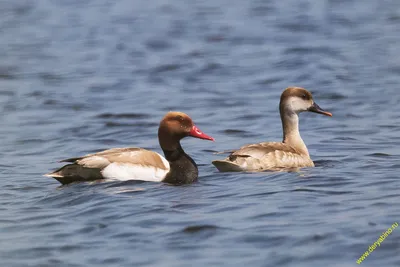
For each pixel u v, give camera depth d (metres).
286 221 11.20
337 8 41.81
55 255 10.45
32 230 11.48
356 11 40.72
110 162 13.66
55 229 11.45
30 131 20.20
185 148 17.67
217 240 10.62
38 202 12.92
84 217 11.94
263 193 12.80
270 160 14.59
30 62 31.64
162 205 12.30
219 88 25.84
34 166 16.19
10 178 14.95
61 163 16.47
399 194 12.34
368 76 26.28
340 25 37.09
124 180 13.62
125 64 30.59
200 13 42.44
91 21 41.19
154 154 14.03
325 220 11.13
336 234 10.54
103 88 26.23
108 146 18.36
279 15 40.53
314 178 13.70
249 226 11.07
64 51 33.88
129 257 10.22
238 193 12.89
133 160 13.75
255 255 10.05
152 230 11.14
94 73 28.97
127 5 46.06
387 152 16.25
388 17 38.50
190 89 25.81
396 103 22.19
